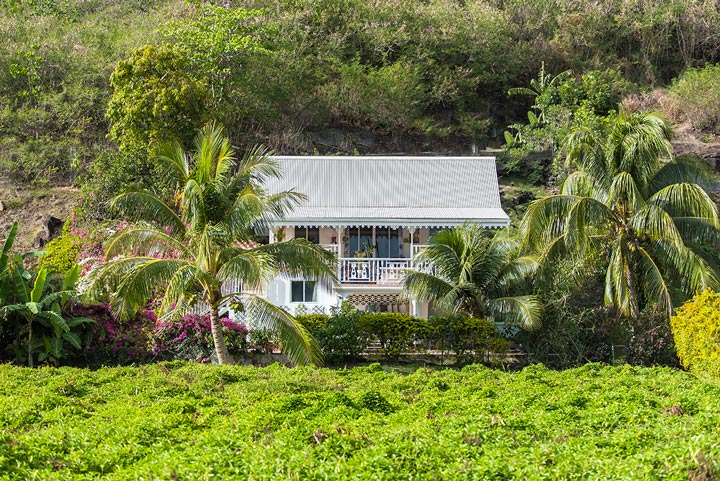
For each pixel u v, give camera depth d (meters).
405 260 31.83
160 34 46.53
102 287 23.55
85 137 43.16
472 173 35.75
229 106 42.56
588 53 58.78
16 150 41.41
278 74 45.84
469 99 53.41
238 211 23.33
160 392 19.03
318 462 11.22
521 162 43.91
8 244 25.70
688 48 59.75
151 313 27.64
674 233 26.92
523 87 56.03
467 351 27.83
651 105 51.72
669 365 27.89
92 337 26.80
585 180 29.33
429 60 51.81
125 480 10.95
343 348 27.30
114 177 35.31
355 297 31.58
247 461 11.30
